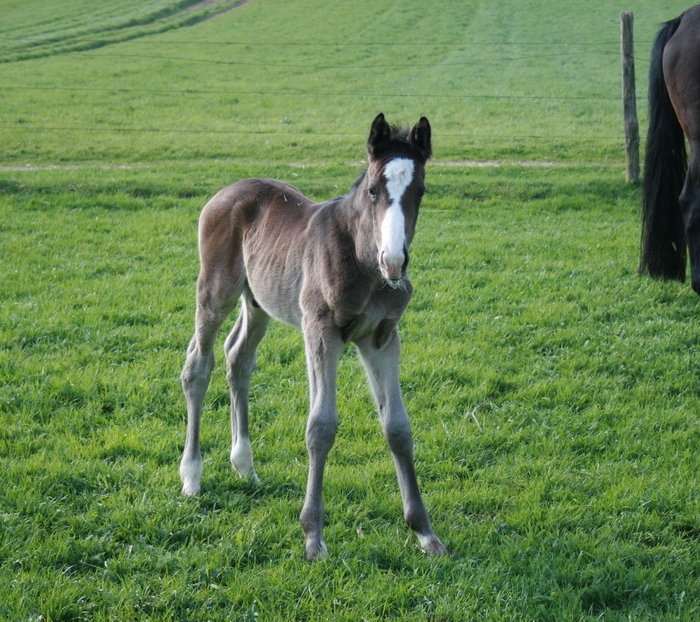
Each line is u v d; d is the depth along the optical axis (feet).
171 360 21.52
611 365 21.36
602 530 14.30
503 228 35.22
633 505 15.05
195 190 41.32
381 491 15.69
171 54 97.66
